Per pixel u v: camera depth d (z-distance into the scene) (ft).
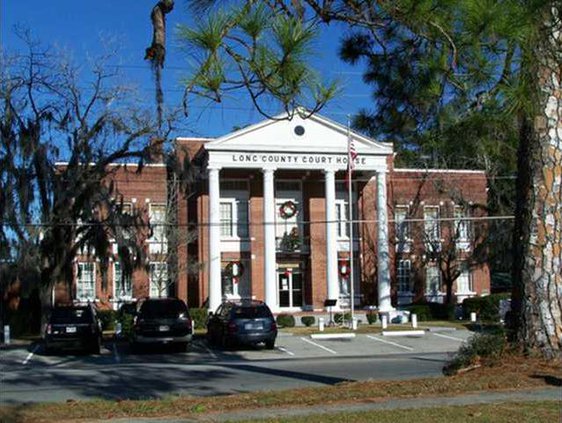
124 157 112.57
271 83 21.88
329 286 139.44
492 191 144.36
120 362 79.00
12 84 104.32
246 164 136.87
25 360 83.20
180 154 138.21
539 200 34.22
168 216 128.26
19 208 103.45
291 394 35.24
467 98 28.89
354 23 25.14
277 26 21.13
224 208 145.48
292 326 123.44
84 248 123.34
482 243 142.72
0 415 31.65
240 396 35.42
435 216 149.07
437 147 34.55
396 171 151.64
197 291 139.54
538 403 29.45
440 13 22.99
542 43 25.12
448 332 108.47
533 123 33.71
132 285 137.49
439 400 31.30
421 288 149.48
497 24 22.53
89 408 33.04
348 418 28.12
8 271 105.91
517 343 35.76
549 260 34.45
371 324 126.41
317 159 138.92
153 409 31.96
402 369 62.49
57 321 87.92
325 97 22.40
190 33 20.61
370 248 147.84
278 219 147.54
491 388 32.83
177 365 72.79
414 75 31.45
